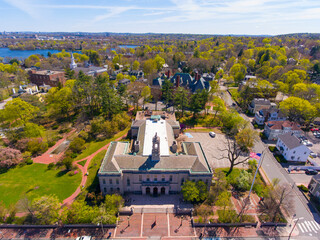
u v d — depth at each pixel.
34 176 79.69
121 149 79.50
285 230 59.97
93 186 74.25
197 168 68.44
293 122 110.81
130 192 72.31
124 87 132.00
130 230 59.25
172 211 65.62
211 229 60.06
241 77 190.38
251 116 135.75
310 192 73.00
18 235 57.81
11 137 100.12
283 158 91.06
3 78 175.12
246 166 86.25
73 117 130.00
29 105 109.06
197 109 125.94
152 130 90.19
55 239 56.78
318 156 93.56
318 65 177.88
